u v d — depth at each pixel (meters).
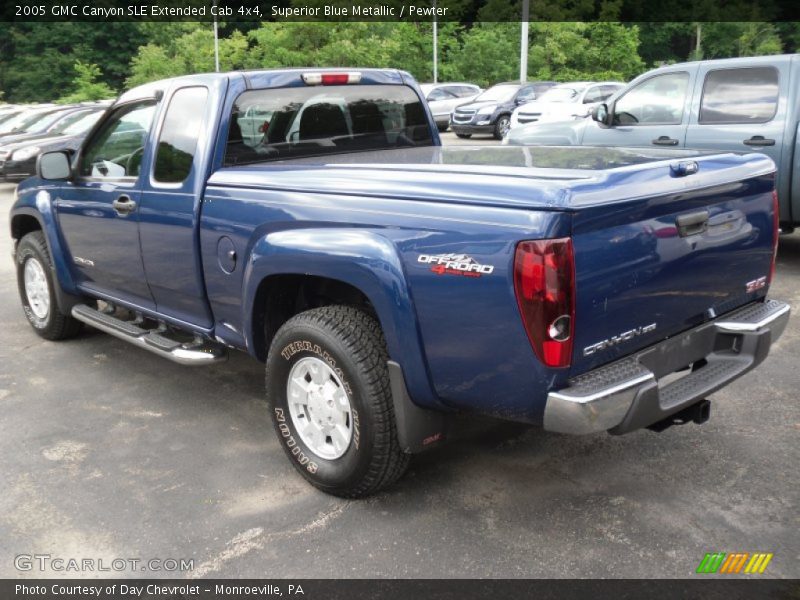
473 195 2.73
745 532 3.09
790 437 3.89
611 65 39.69
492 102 21.78
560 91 19.38
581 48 38.34
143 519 3.32
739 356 3.29
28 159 14.70
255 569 2.95
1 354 5.53
